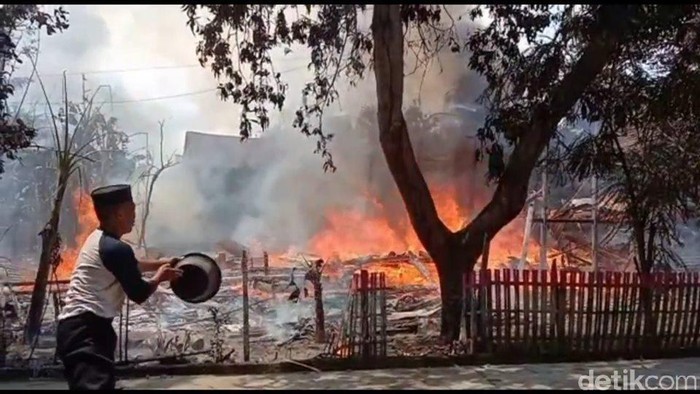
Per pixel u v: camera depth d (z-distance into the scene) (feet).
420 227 26.81
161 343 28.25
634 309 25.96
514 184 27.25
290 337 31.48
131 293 14.02
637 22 25.13
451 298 26.68
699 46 28.04
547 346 25.21
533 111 27.84
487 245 26.89
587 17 26.58
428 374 23.25
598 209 43.68
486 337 25.00
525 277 25.26
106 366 13.93
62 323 13.98
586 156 30.14
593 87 29.09
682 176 29.17
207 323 35.58
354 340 24.30
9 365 23.85
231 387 21.53
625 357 25.71
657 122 29.60
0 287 34.17
